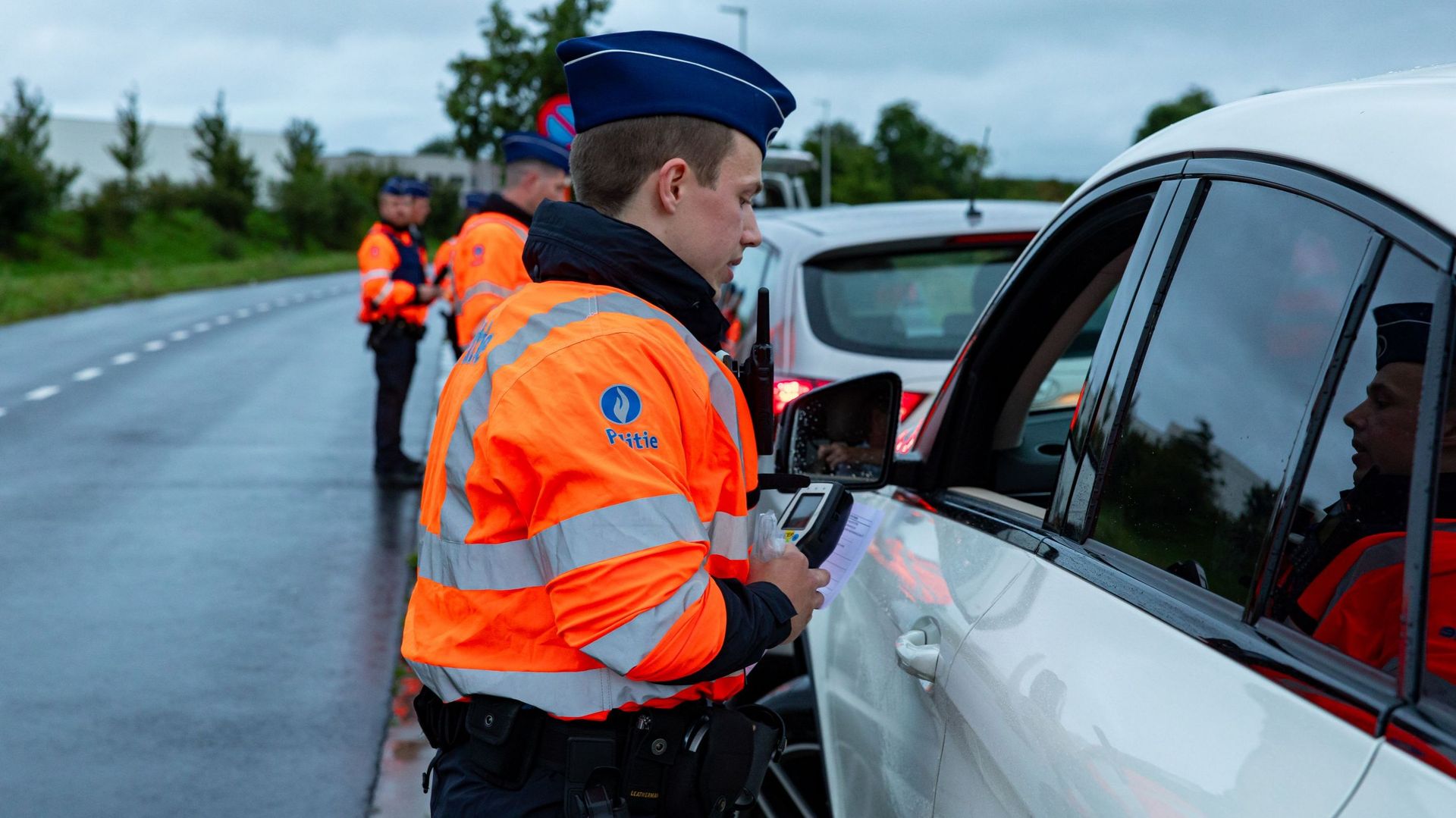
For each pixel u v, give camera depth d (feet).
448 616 4.83
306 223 217.77
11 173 136.56
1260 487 3.86
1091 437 4.87
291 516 22.84
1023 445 6.63
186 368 48.03
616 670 4.35
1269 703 3.39
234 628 16.51
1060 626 4.44
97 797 11.62
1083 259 5.73
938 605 5.50
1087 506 4.78
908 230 15.07
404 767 12.28
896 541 6.47
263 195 238.89
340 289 119.85
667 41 4.78
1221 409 4.14
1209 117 4.72
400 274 24.82
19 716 13.51
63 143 233.76
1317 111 4.03
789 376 14.25
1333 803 3.02
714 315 4.99
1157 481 4.38
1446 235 3.24
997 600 4.99
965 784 4.78
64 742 12.83
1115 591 4.33
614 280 4.74
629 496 4.30
